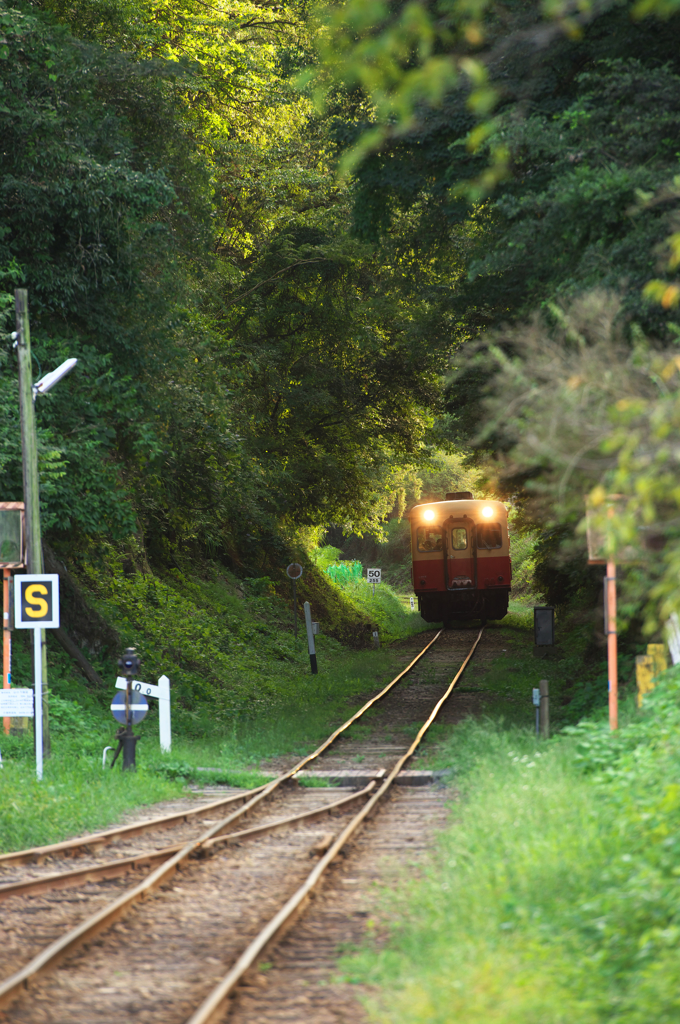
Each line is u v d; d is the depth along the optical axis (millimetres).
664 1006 19000
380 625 179500
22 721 63062
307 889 30266
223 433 96750
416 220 84125
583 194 48344
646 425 22703
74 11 81000
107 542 101312
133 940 26984
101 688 78750
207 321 101562
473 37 14406
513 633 152625
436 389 140000
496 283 70250
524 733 58156
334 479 151375
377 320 129500
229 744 68750
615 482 20094
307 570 166875
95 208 68062
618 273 46281
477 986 20625
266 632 126938
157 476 94812
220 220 118312
